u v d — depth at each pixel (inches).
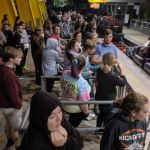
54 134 83.8
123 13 1424.7
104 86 184.1
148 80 429.4
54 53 263.7
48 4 1588.3
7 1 560.4
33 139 81.4
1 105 167.3
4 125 177.3
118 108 114.2
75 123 172.6
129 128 109.8
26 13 753.0
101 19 920.9
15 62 165.6
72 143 92.5
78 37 238.5
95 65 233.8
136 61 533.3
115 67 225.0
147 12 1417.3
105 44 242.5
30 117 82.3
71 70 161.6
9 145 180.9
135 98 106.4
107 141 110.7
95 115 246.5
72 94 162.4
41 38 326.0
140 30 1213.1
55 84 334.0
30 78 374.9
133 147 112.5
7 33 366.9
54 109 80.6
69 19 781.3
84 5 1478.8
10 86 163.3
